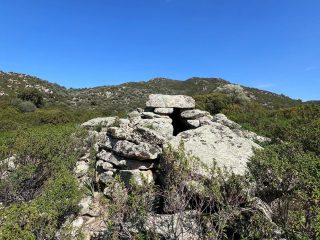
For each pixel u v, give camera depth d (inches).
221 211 245.8
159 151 346.9
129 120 633.0
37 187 369.4
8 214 227.0
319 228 195.3
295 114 944.9
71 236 250.5
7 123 963.3
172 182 275.7
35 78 3348.9
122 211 254.1
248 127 823.1
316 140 344.8
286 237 226.5
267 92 3321.9
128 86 3791.8
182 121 616.4
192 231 253.0
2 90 2551.7
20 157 392.8
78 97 3073.3
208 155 351.9
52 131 510.3
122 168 360.5
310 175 240.4
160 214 286.5
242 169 323.6
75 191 293.1
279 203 263.6
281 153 312.8
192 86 3907.5
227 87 2054.6
